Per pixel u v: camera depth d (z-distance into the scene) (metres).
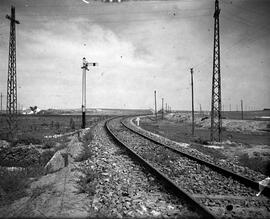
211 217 4.29
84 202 5.15
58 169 8.45
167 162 9.66
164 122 64.19
